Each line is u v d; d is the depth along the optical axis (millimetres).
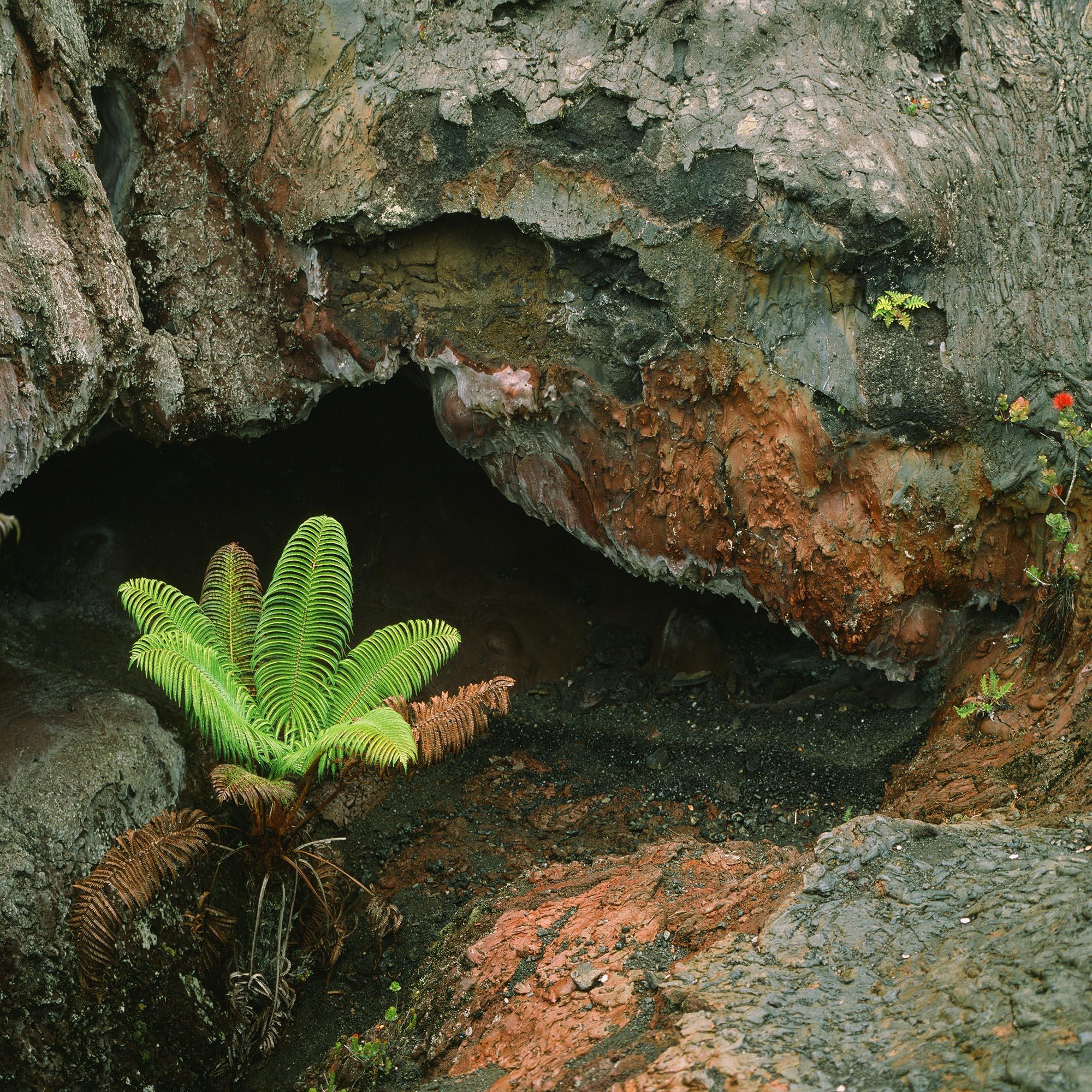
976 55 5062
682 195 4914
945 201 4867
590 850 5352
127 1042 4652
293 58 5105
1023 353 4945
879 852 4105
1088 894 3818
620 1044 3902
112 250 4742
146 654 4574
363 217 5105
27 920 4578
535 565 6293
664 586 6129
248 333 5352
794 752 5484
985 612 5246
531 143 4980
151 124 5188
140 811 4957
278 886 5133
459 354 5227
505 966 4383
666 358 5070
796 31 4961
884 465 4969
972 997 3656
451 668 6008
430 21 5039
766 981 3867
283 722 5016
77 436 4734
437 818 5531
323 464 6332
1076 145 5000
